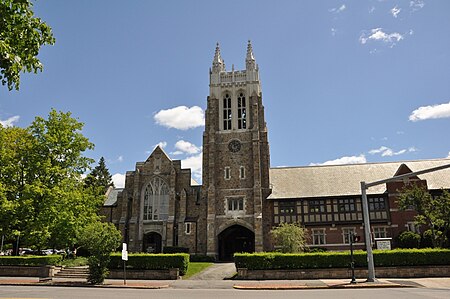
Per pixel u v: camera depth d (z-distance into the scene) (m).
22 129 40.62
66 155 40.53
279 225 50.28
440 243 41.44
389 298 17.97
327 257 32.22
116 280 31.95
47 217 35.53
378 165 57.88
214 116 59.25
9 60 9.04
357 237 27.67
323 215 52.16
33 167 37.78
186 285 28.23
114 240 30.72
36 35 10.09
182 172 58.28
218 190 55.91
